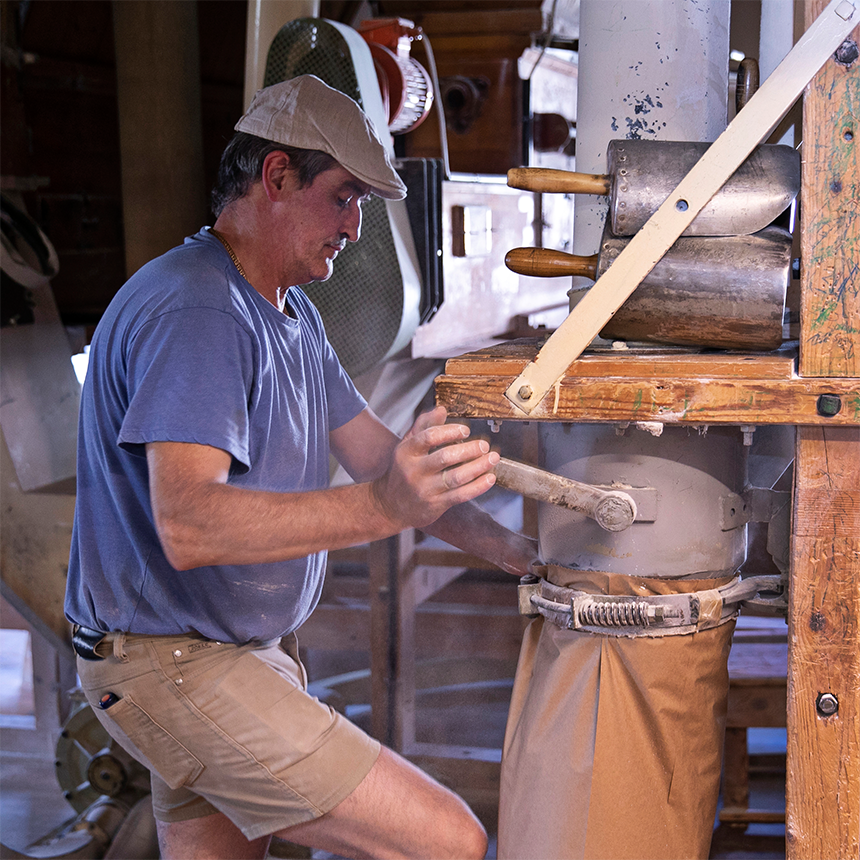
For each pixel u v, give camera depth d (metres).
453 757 2.47
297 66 2.29
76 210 3.74
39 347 2.88
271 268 1.62
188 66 3.12
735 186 1.12
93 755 2.43
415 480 1.19
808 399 1.07
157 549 1.54
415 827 1.53
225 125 4.36
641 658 1.26
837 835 1.17
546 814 1.29
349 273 2.36
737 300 1.13
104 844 2.24
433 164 2.49
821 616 1.14
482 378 1.15
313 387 1.73
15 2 3.16
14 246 2.89
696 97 1.44
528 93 3.39
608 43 1.44
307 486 1.70
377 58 2.52
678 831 1.29
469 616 2.64
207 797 1.62
